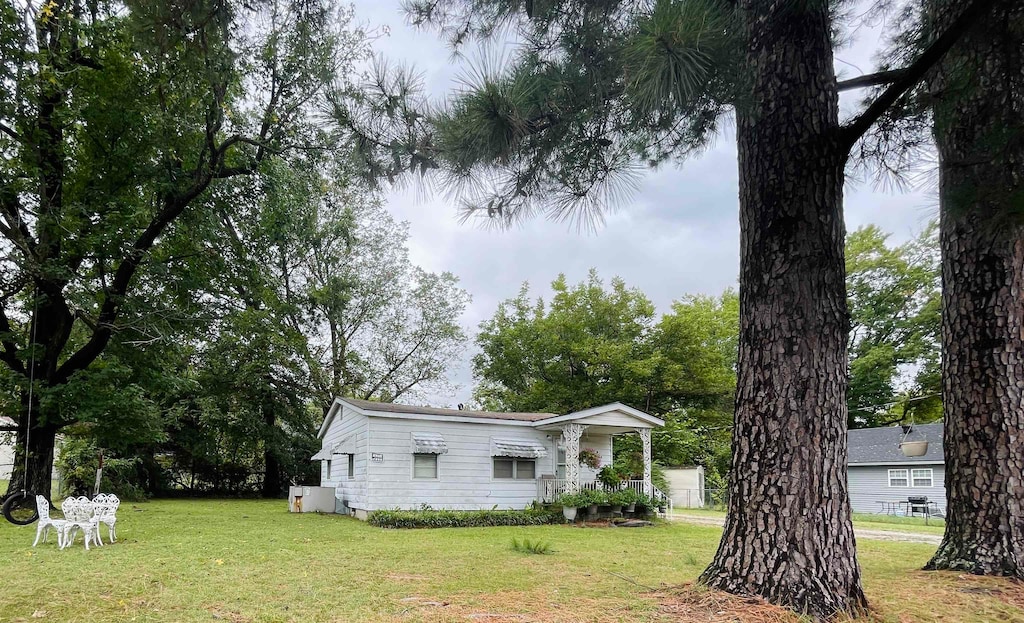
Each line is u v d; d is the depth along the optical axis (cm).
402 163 511
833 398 428
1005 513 539
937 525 1583
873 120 439
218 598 483
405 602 462
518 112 434
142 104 1188
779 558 412
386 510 1296
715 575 447
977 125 357
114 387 1290
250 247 1572
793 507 414
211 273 1472
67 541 805
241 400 2280
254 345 2169
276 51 1025
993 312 564
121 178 1275
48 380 1216
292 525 1179
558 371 2645
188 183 1291
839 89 488
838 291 441
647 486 1525
